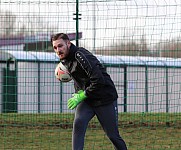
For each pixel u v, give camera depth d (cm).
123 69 4203
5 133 2934
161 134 2920
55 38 1698
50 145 2617
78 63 1695
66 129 3036
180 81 3881
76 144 1750
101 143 2662
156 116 3253
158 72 3681
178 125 3117
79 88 1770
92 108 1761
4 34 3372
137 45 2733
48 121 3183
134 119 3231
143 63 4041
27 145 2616
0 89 4412
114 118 1756
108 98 1739
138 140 2755
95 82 1681
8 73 4550
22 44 4731
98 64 1706
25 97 4366
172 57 3120
